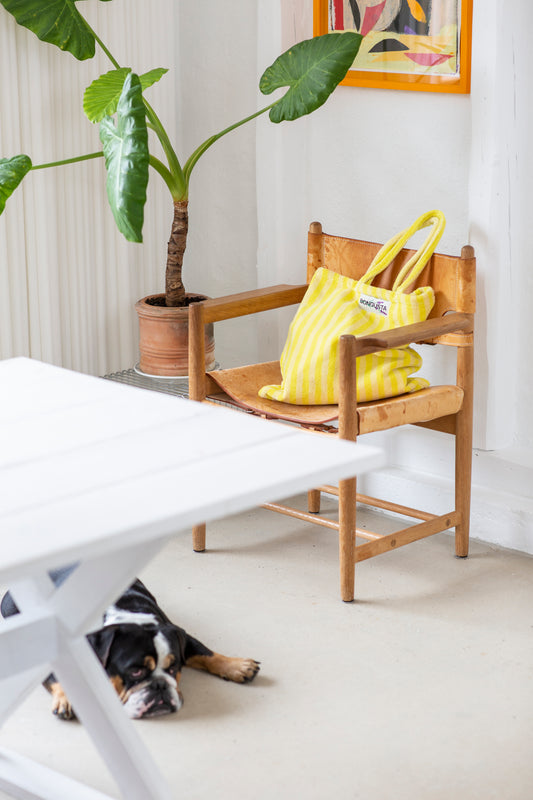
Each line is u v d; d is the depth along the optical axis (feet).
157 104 11.31
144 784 5.50
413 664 7.66
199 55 11.48
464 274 8.81
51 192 10.40
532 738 6.77
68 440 5.19
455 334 8.86
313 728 6.91
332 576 9.09
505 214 9.34
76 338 11.01
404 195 10.11
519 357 9.81
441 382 10.12
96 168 10.80
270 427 5.32
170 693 7.00
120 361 11.49
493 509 9.64
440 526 9.12
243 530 10.09
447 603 8.57
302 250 10.96
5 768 6.36
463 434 9.07
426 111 9.74
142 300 10.98
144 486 4.56
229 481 4.58
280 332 11.18
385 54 9.86
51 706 7.24
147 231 11.46
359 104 10.24
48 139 10.30
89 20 10.42
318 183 10.74
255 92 11.07
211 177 11.71
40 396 5.94
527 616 8.36
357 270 9.64
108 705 5.44
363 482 10.60
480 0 8.89
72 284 10.85
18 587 5.46
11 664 5.22
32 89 10.06
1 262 10.15
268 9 10.49
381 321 9.02
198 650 7.49
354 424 8.22
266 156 10.77
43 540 4.05
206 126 11.63
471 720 6.97
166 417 5.51
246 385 9.41
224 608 8.51
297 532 10.03
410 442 10.36
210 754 6.64
